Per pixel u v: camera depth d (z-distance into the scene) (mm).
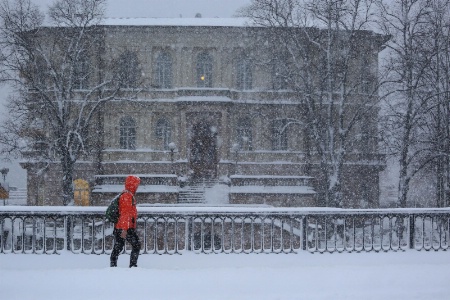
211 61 65438
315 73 54094
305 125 51250
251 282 11266
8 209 14812
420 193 78125
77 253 14945
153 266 13664
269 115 64562
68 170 50406
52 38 57875
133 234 13391
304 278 11641
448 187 47625
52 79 53875
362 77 51281
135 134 64562
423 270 12531
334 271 12398
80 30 52500
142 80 59031
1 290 10484
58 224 23078
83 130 52625
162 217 15125
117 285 10859
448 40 47688
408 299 10047
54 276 11594
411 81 47188
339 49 50531
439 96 47906
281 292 10477
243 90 64938
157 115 65062
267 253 15102
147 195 58375
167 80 65562
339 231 20531
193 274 11938
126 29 64188
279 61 51844
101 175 61750
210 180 62781
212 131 65062
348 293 10406
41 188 63719
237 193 59188
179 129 63469
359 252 15438
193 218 15227
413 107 48031
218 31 64688
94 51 63156
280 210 15344
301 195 60438
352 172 62719
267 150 64562
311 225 20828
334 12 48000
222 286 10914
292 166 63969
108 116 63875
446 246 15938
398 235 15883
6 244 17562
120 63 56281
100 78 62250
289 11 50656
